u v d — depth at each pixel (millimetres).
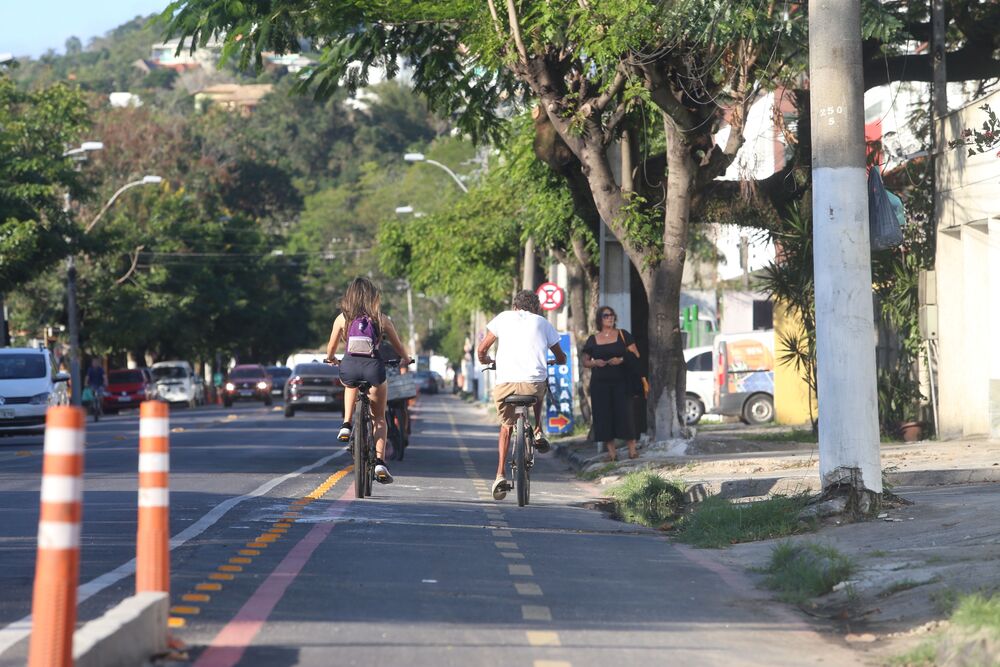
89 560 23719
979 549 23359
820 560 22906
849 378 30703
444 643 17328
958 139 52219
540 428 36250
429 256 118812
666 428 53562
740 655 17391
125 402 160250
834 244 30938
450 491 41406
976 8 59062
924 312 57062
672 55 49500
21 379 83500
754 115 100688
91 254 127375
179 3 50906
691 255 118938
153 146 197875
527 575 23312
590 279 71812
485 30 50594
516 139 72938
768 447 53812
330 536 27656
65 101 130750
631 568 24812
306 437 76250
